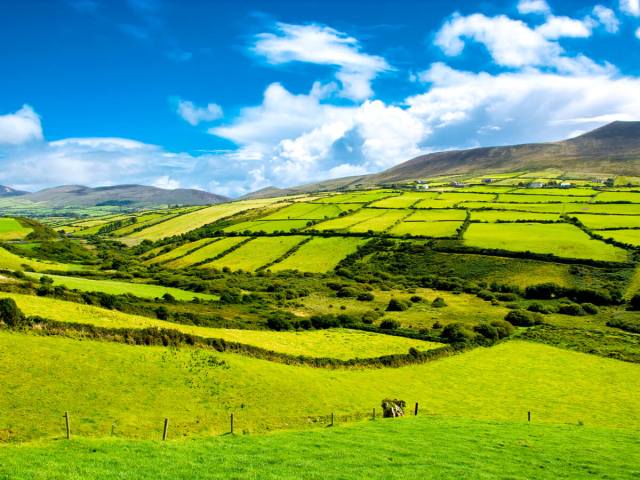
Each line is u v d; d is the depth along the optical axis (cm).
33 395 3606
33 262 12462
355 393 5081
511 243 14100
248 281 12775
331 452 2908
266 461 2642
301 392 4784
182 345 5309
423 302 10850
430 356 6788
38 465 2284
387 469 2605
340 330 7975
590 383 6066
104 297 6762
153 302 8325
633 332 8569
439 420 4175
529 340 7931
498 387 5794
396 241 15700
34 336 4616
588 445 3447
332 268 14350
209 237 18612
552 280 11656
